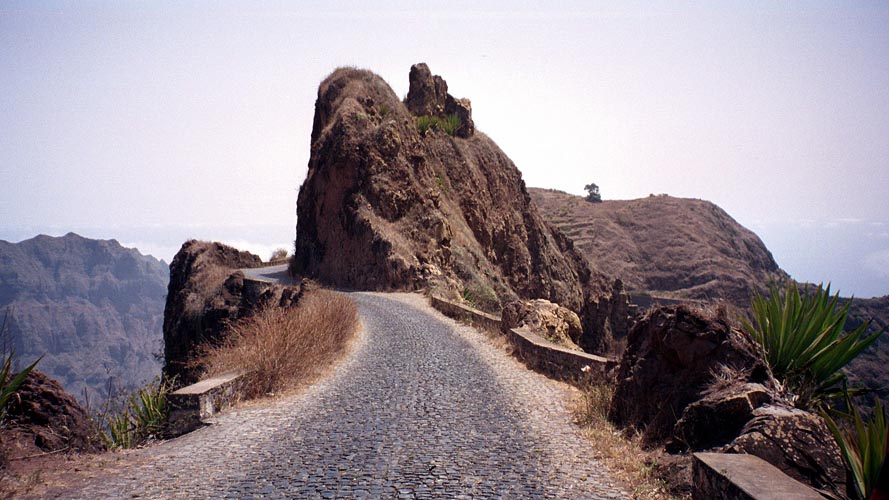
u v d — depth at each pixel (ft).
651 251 594.24
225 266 178.40
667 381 24.84
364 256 136.77
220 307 125.29
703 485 16.39
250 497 19.17
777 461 17.98
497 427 27.68
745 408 20.39
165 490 20.01
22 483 20.20
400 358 47.67
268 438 26.58
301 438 26.35
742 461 16.35
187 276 168.55
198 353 47.78
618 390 27.40
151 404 31.27
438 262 142.10
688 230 622.54
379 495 19.03
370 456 23.29
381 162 154.30
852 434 18.81
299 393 36.29
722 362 23.20
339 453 23.81
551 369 40.06
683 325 24.52
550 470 21.56
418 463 22.29
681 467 19.86
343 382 39.17
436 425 28.02
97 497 19.30
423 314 80.02
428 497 18.80
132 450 26.08
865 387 24.93
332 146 158.30
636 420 25.46
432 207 158.10
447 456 23.16
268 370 36.70
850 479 17.33
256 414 31.32
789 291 26.61
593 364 34.60
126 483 20.75
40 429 24.66
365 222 141.18
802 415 19.33
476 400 33.32
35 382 26.16
